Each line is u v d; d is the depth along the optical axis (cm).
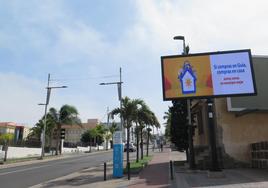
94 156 4988
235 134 2150
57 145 5578
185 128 2472
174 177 1789
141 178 1850
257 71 2197
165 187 1480
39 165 3294
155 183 1628
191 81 1909
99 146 9338
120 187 1564
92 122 12538
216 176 1642
